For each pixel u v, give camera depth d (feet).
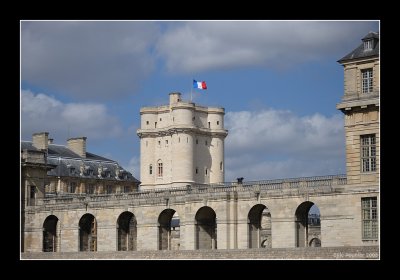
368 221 262.26
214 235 348.18
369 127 258.57
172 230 478.18
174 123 597.93
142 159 622.95
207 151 615.16
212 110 621.72
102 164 580.30
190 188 345.92
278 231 306.55
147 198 358.23
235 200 325.01
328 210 284.20
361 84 260.21
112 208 370.94
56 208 392.88
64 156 556.10
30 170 403.54
